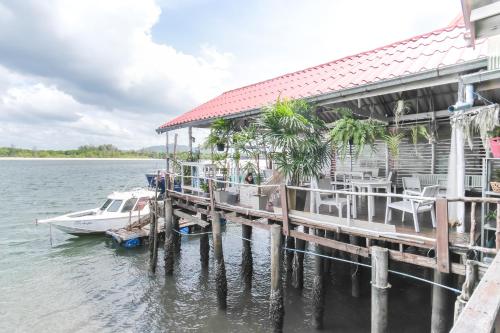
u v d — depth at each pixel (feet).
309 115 24.43
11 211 77.92
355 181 26.45
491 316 4.30
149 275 37.35
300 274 31.50
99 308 30.32
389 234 17.38
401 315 26.22
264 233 55.72
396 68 22.20
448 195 17.84
